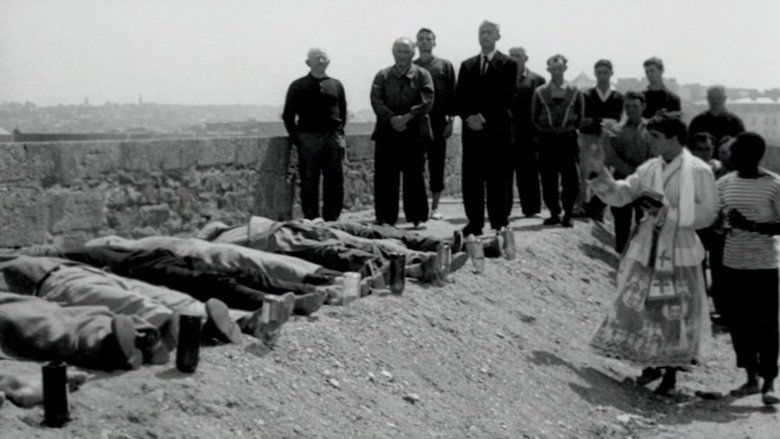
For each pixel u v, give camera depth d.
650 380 8.32
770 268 7.91
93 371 5.46
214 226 8.68
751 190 7.85
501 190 11.72
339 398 6.08
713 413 7.68
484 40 11.31
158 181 9.77
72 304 6.07
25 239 8.23
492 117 11.30
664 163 7.78
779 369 8.88
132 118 179.12
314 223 9.16
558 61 12.81
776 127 116.31
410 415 6.28
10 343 5.61
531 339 8.70
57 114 156.12
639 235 7.86
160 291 6.42
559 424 7.10
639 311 7.80
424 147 11.66
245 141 11.14
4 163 8.02
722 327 10.51
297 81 11.26
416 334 7.51
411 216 11.81
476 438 6.33
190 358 5.54
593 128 13.05
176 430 4.96
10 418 4.68
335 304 7.54
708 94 11.46
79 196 8.80
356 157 13.84
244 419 5.34
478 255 9.74
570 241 12.52
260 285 7.33
